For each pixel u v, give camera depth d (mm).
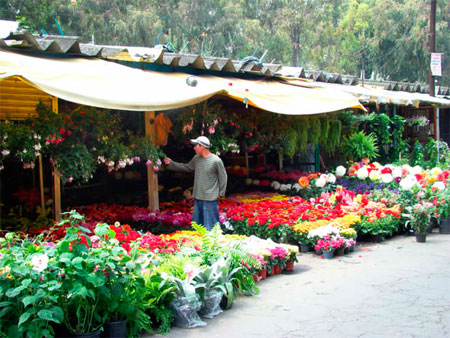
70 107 8281
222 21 28766
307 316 4734
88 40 24625
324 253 7078
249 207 8328
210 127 8430
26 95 7676
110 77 6480
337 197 8711
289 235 7535
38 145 6121
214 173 7414
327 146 11273
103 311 4059
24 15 22766
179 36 27234
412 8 31438
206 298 4727
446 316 4703
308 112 8875
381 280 5906
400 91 17266
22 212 8211
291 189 10672
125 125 8805
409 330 4371
